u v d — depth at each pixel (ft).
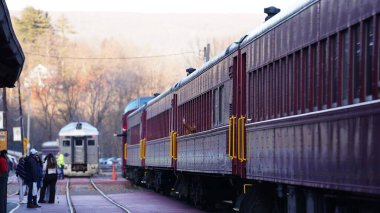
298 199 62.39
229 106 87.15
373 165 45.16
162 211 110.42
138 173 202.90
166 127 144.46
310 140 57.31
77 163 274.77
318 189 57.21
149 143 171.53
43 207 119.65
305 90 59.57
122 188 192.95
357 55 48.91
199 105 108.99
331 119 52.70
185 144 120.98
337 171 51.19
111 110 486.38
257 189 76.69
